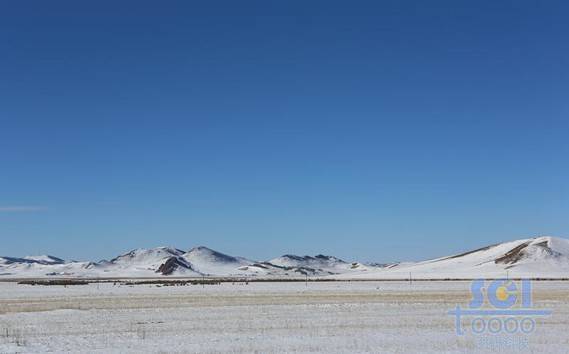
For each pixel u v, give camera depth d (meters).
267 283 116.44
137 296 63.28
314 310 43.28
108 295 66.06
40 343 26.92
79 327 33.06
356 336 28.64
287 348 24.75
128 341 27.34
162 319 37.22
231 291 75.62
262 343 26.23
